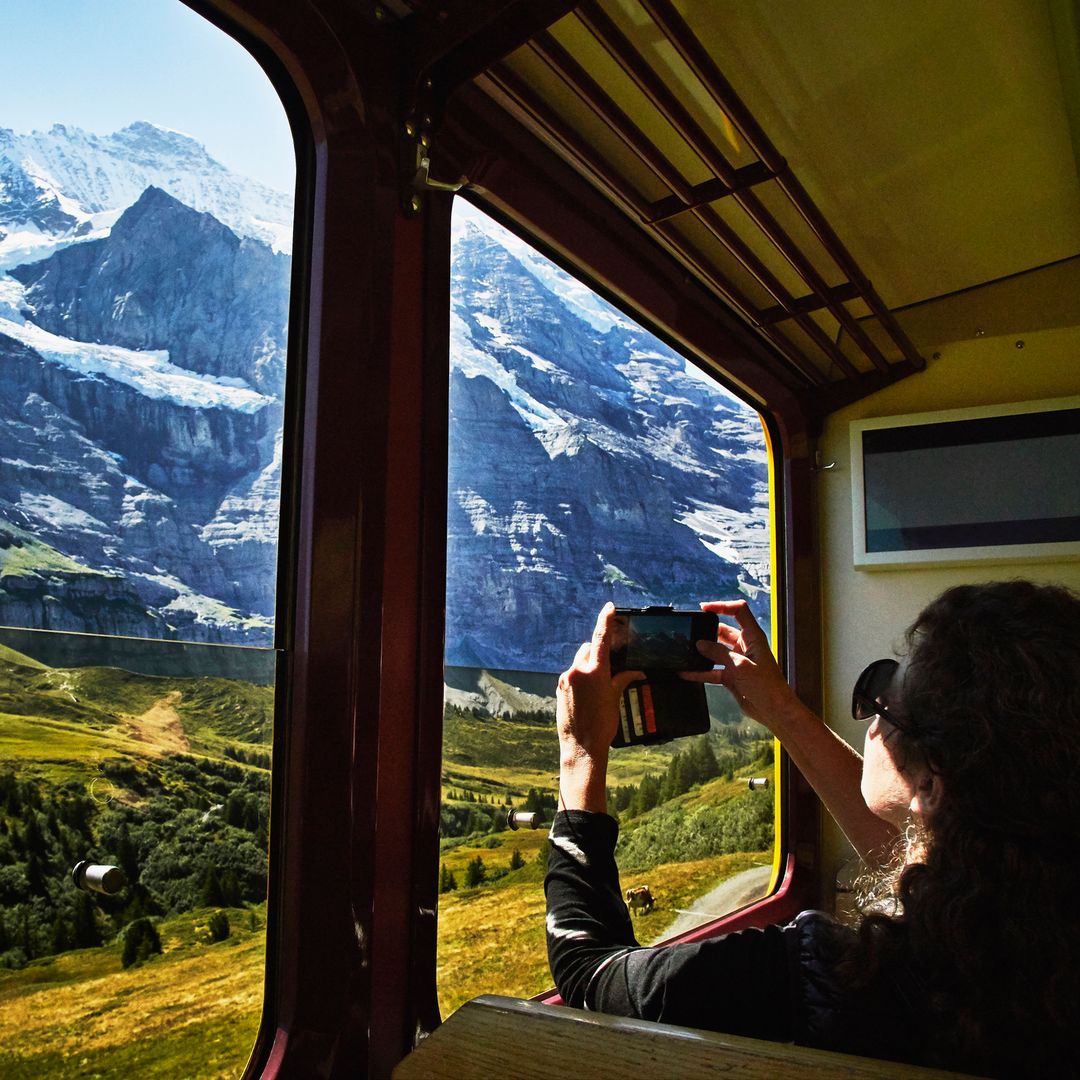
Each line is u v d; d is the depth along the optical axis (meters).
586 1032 0.60
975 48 1.87
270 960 1.34
